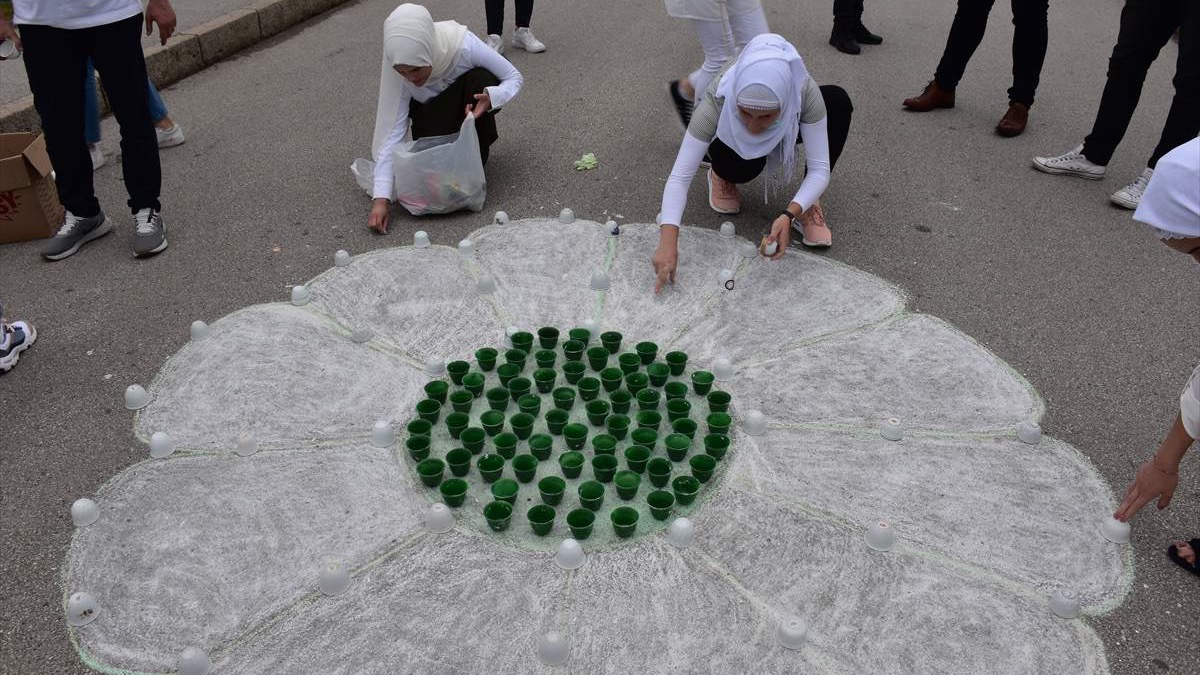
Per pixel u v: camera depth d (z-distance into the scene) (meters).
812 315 3.75
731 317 3.74
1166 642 2.34
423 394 3.27
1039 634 2.36
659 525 2.70
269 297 3.88
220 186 4.92
